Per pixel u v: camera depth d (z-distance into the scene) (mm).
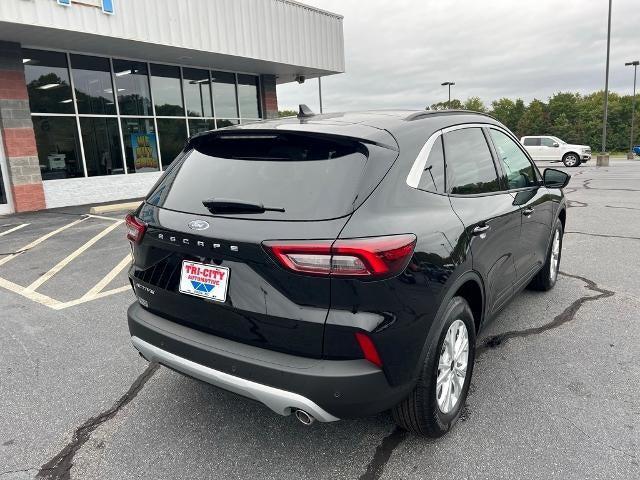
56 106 12188
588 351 3580
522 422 2738
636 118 84938
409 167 2441
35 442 2672
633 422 2711
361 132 2406
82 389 3215
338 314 2045
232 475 2379
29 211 11672
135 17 11523
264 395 2150
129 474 2404
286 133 2457
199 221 2342
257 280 2148
